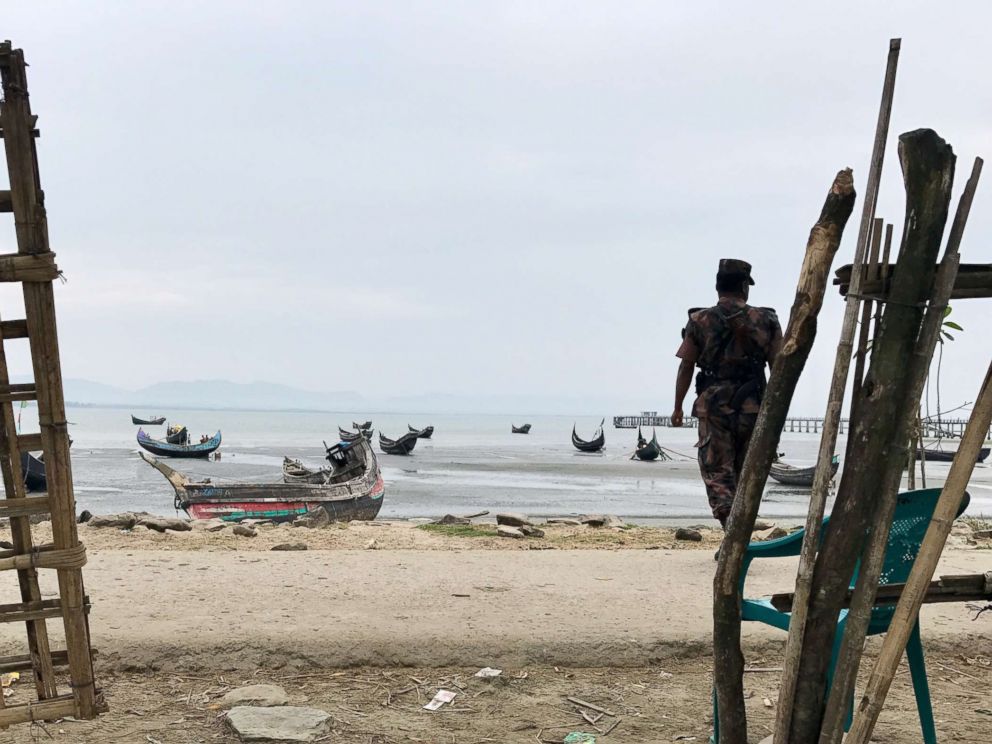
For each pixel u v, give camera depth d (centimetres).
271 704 378
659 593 553
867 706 242
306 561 645
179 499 1638
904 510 293
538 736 352
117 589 536
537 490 2959
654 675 430
